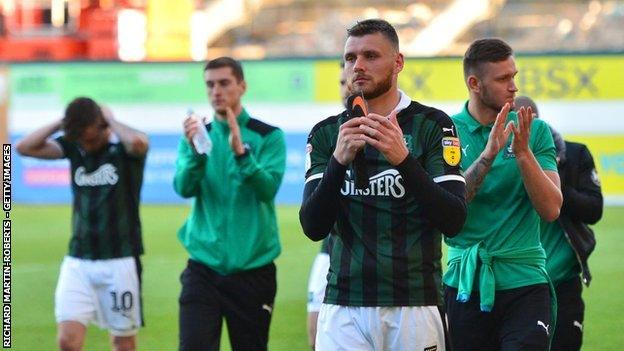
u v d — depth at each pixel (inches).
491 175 434.9
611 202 1168.8
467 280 433.4
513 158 434.0
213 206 521.7
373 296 366.0
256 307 521.0
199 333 507.5
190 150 518.3
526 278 430.6
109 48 1823.3
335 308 372.5
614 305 765.9
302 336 696.4
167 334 705.6
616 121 1167.0
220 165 525.0
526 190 422.3
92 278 551.8
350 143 346.6
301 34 1926.7
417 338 365.7
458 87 1191.6
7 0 1845.5
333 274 373.1
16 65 1295.5
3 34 1849.2
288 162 1237.1
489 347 440.8
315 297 567.5
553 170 439.5
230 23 1953.7
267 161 538.3
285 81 1234.6
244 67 1240.2
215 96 533.3
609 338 679.7
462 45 1900.8
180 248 1009.5
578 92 1173.7
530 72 1181.1
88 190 552.7
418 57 1198.3
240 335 521.7
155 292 833.5
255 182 512.7
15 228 1137.4
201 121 527.2
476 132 445.7
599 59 1171.3
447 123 368.8
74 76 1282.0
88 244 552.1
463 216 357.4
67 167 1289.4
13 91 1296.8
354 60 366.9
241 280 517.0
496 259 433.1
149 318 749.9
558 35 1877.5
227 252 515.5
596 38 1868.8
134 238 557.3
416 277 366.0
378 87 365.1
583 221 484.1
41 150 560.4
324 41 1903.3
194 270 519.2
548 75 1178.0
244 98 1243.8
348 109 355.3
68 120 538.9
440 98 1195.3
